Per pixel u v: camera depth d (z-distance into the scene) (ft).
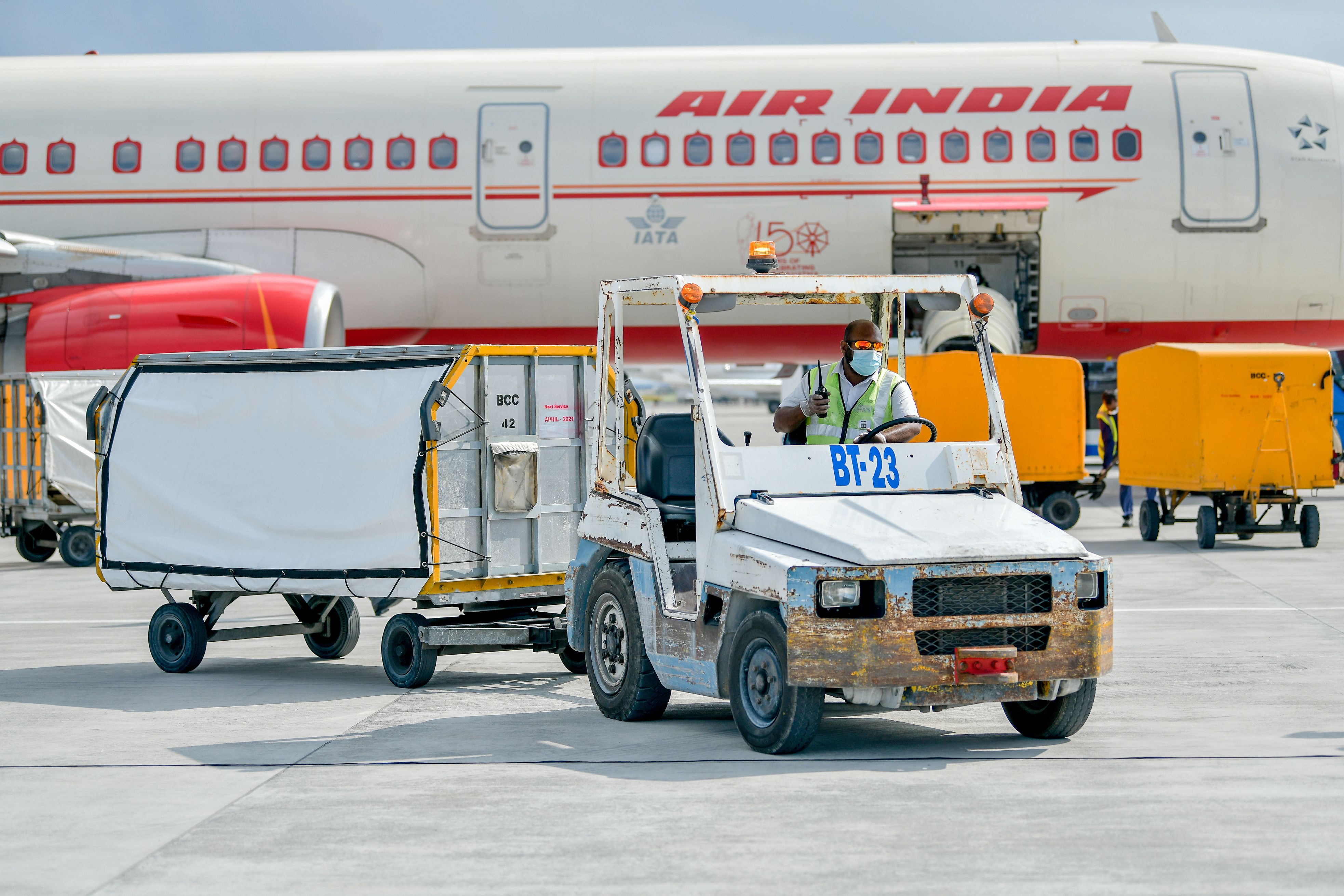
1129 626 42.83
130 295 71.77
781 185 78.74
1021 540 25.54
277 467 36.01
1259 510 89.20
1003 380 72.02
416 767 25.30
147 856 19.62
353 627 40.16
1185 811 21.57
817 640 24.40
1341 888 17.56
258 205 80.23
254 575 36.01
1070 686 25.84
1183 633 41.34
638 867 18.83
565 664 36.88
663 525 30.09
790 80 80.18
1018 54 80.74
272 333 70.54
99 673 37.78
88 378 66.85
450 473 34.22
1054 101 78.59
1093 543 71.00
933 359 72.18
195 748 27.25
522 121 79.92
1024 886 17.76
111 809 22.43
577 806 22.27
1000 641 25.39
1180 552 65.92
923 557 24.58
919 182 78.23
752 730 26.25
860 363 27.84
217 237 80.33
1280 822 20.77
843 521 25.75
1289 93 79.25
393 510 33.83
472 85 80.84
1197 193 78.07
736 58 81.66
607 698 30.58
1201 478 66.18
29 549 69.56
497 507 34.65
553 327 82.79
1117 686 33.09
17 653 41.68
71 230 80.74
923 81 79.71
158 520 37.91
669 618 28.04
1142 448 71.20
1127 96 78.59
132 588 38.55
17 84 82.58
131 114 81.20
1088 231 78.54
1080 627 25.54
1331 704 30.53
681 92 80.07
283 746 27.43
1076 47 81.00
